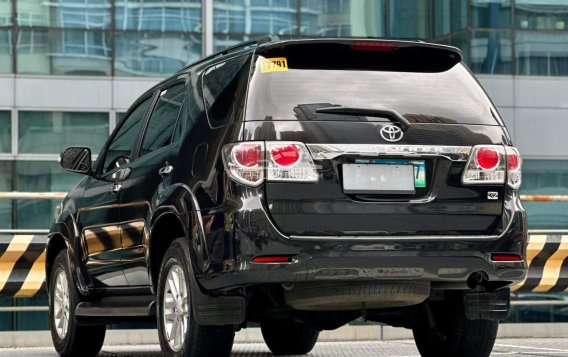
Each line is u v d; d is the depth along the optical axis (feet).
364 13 166.81
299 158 48.39
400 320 58.18
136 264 57.98
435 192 49.90
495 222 50.83
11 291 85.10
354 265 48.24
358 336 89.76
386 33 167.22
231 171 48.55
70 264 66.59
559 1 171.12
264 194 48.08
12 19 160.04
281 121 48.80
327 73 50.34
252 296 54.08
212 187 49.32
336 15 166.40
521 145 169.78
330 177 48.60
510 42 170.30
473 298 53.26
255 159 48.26
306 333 71.77
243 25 164.45
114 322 64.08
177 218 52.16
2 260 84.99
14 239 85.15
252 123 48.78
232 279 48.06
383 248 48.62
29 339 83.82
